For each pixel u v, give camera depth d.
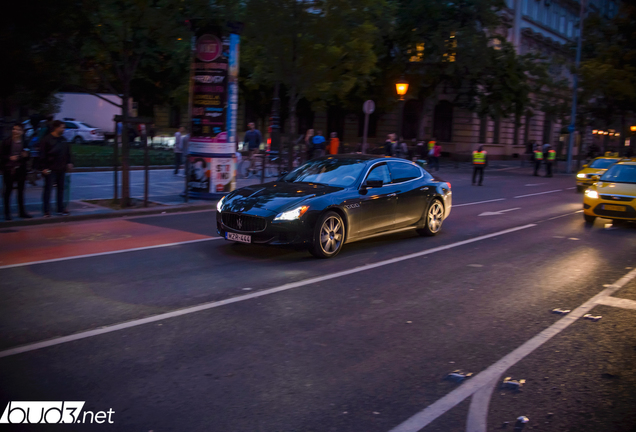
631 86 34.12
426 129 41.47
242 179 20.02
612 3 57.56
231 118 14.16
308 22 18.16
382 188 9.09
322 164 9.34
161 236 9.60
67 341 4.69
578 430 3.46
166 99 35.78
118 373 4.11
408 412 3.64
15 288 6.21
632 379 4.24
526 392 3.97
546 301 6.31
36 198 13.04
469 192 20.08
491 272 7.65
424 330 5.22
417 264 7.98
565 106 37.84
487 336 5.11
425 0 31.03
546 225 12.45
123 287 6.36
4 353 4.41
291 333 5.04
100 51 12.38
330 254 8.16
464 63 31.23
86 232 9.75
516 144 47.03
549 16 51.56
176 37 13.23
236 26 13.82
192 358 4.42
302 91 20.30
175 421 3.46
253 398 3.78
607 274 7.75
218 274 7.07
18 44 9.68
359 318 5.52
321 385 4.00
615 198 12.30
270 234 7.63
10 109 16.58
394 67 33.69
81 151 25.72
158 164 23.02
